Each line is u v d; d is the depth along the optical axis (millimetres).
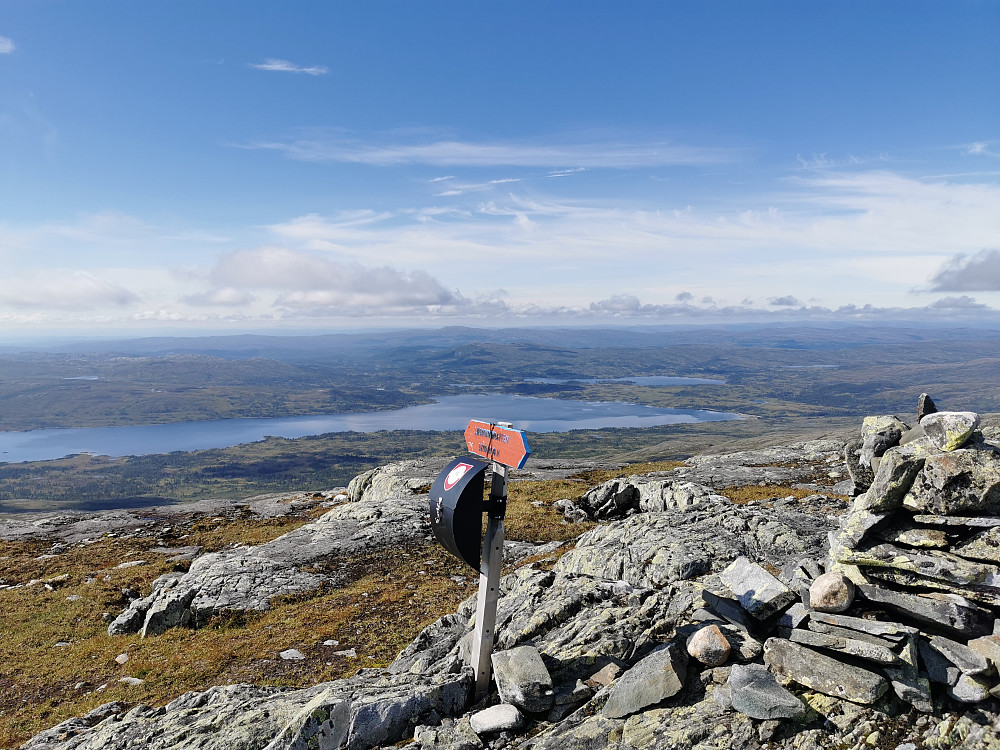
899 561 9117
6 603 31000
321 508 58812
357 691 10992
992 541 8555
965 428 9016
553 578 16844
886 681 8156
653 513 24078
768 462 57688
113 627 27031
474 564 10516
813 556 18688
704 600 11359
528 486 51688
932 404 10234
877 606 9406
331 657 20312
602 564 18750
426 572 30453
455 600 25516
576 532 35938
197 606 27016
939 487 9031
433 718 10492
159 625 26438
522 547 32938
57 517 56062
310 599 28047
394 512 41969
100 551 42812
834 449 61188
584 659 10828
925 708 7824
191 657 21844
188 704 14445
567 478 58625
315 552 34188
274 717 11469
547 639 12516
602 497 40688
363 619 23969
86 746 12664
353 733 10078
